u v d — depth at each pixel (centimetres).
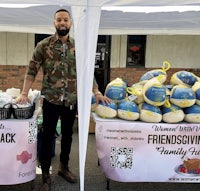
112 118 373
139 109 368
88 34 296
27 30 636
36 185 398
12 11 535
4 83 781
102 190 391
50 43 365
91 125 631
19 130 343
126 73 813
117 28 649
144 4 296
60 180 414
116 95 374
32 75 369
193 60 825
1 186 393
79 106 308
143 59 822
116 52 803
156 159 365
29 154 353
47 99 371
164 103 366
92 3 291
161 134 362
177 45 816
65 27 352
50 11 536
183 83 390
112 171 368
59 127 511
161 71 402
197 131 364
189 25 629
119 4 292
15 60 777
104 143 364
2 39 764
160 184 416
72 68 369
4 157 344
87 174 441
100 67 807
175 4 299
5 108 342
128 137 361
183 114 365
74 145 570
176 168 368
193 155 367
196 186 413
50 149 381
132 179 367
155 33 662
